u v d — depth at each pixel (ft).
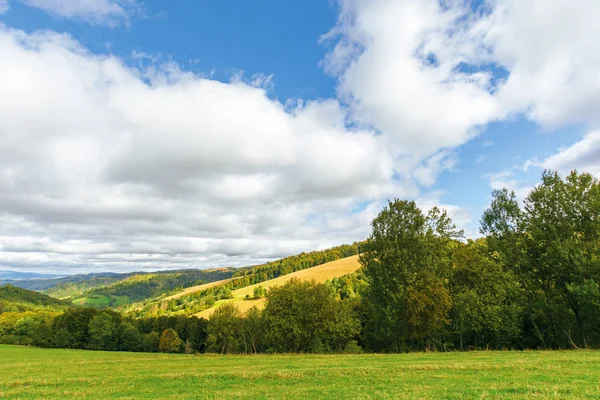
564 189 128.16
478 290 137.69
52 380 74.79
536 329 131.44
